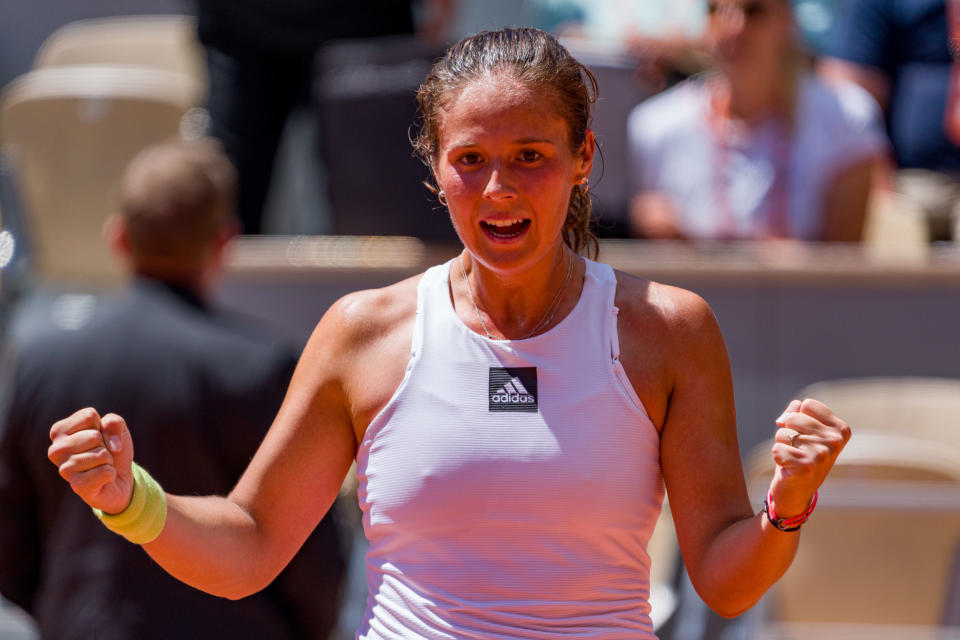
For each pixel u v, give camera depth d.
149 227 10.26
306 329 15.34
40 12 23.06
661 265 15.02
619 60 15.47
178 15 22.95
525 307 6.41
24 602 10.35
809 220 16.09
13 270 15.28
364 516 6.53
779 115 16.12
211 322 10.21
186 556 6.25
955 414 14.20
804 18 19.30
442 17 18.91
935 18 18.27
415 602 6.18
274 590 10.05
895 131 18.61
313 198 19.89
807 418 5.75
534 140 5.97
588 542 6.14
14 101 17.66
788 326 14.97
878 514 13.10
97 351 10.02
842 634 12.98
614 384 6.22
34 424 9.97
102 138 17.47
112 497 5.94
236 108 17.92
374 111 15.16
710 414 6.35
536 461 6.07
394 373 6.41
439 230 15.23
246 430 9.83
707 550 6.20
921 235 17.55
